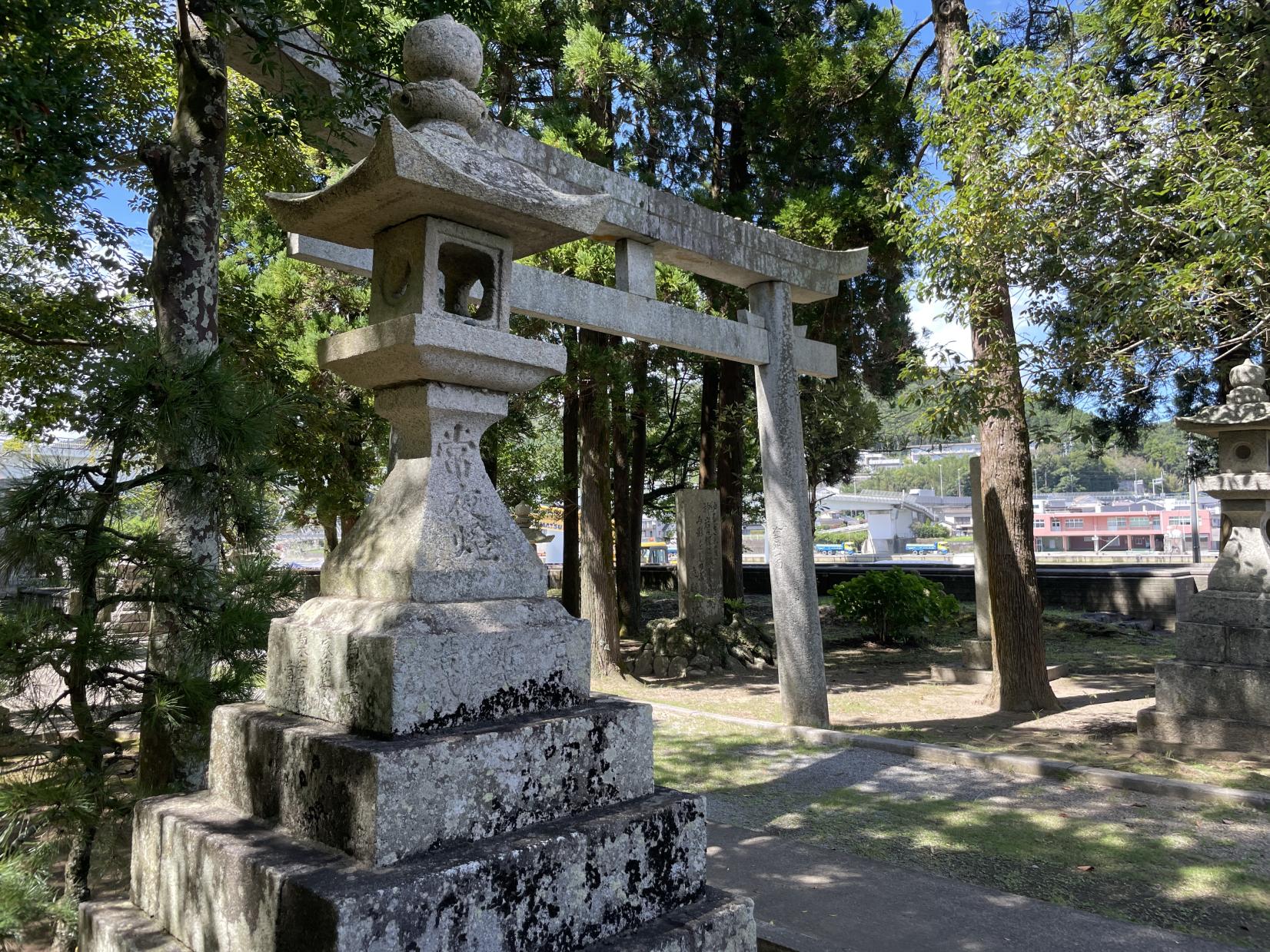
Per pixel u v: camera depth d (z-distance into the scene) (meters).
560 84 10.74
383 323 2.28
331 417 8.36
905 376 7.32
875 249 11.00
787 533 7.73
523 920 1.89
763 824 5.17
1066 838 4.85
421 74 2.56
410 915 1.71
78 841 3.03
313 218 2.42
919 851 4.65
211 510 3.34
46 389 6.57
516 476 14.59
